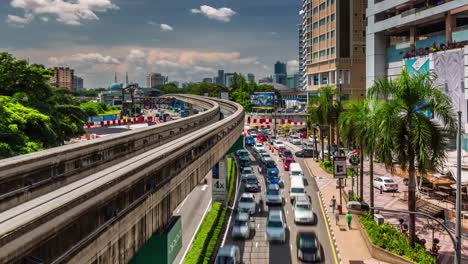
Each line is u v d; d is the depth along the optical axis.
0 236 8.89
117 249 14.94
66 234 11.75
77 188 13.02
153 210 18.78
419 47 64.50
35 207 11.08
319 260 31.23
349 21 118.00
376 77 72.38
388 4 68.25
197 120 53.59
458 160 20.48
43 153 18.25
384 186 52.81
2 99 44.84
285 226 38.88
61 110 67.94
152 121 134.25
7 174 15.41
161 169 20.14
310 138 111.50
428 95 29.12
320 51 129.50
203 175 30.39
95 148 23.47
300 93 189.62
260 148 88.56
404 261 29.53
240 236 35.81
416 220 39.94
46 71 59.06
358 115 39.34
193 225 40.00
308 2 145.50
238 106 76.75
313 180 61.44
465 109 50.50
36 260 10.14
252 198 45.28
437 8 57.75
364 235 35.34
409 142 29.22
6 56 55.69
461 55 51.12
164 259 19.75
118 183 14.84
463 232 35.62
